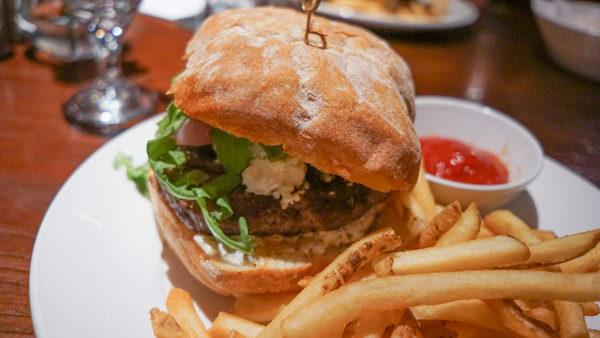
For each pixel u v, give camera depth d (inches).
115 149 14.2
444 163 14.4
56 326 9.7
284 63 10.1
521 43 27.5
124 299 10.7
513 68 24.4
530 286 9.1
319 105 9.9
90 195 12.7
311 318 9.0
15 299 10.9
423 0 27.3
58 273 10.7
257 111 9.8
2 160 14.4
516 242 9.6
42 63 19.5
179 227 10.9
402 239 11.3
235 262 10.5
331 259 10.9
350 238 11.2
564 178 15.1
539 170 13.6
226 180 10.5
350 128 9.9
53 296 10.2
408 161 10.3
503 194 13.4
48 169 14.4
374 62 11.4
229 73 10.0
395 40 26.0
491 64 24.6
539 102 21.4
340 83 10.2
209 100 9.9
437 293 9.0
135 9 17.9
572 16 24.6
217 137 10.5
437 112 15.6
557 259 10.1
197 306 11.2
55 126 16.2
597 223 13.9
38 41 19.6
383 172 10.1
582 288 9.1
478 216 10.7
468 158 14.5
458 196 13.5
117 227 12.2
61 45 19.7
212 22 12.0
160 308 10.8
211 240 10.7
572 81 23.7
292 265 10.6
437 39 26.7
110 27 17.8
